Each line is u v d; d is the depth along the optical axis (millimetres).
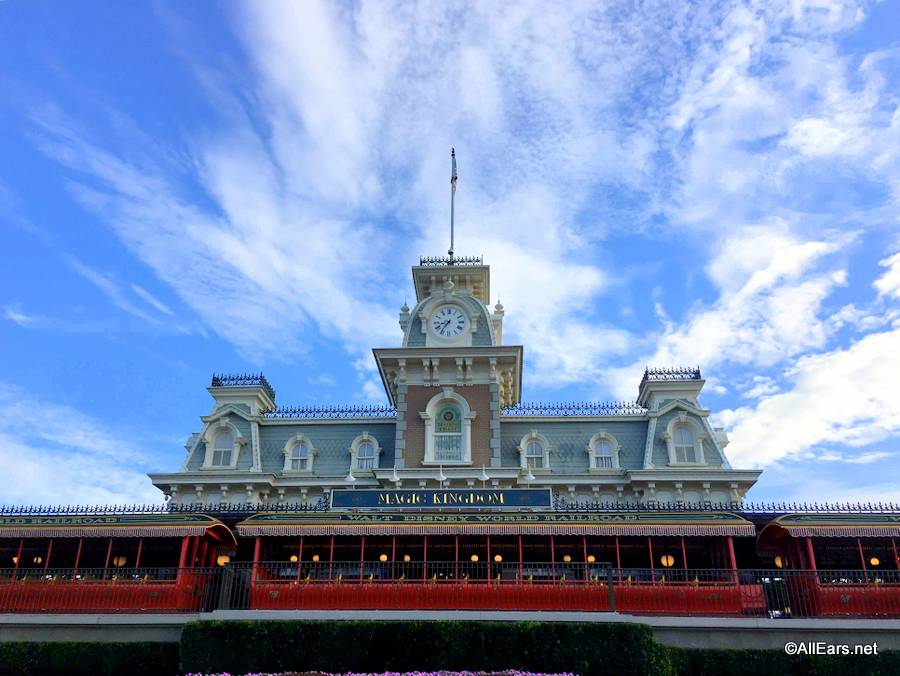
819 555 26484
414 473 36188
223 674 20531
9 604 23734
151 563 27688
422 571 24750
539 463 38875
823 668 21172
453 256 45531
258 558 25203
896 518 24531
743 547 26734
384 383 43000
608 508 27234
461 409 38406
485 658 20891
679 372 41156
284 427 41094
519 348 39125
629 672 20375
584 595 22969
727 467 37344
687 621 22266
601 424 40062
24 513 26781
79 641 22719
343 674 20422
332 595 23234
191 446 40500
